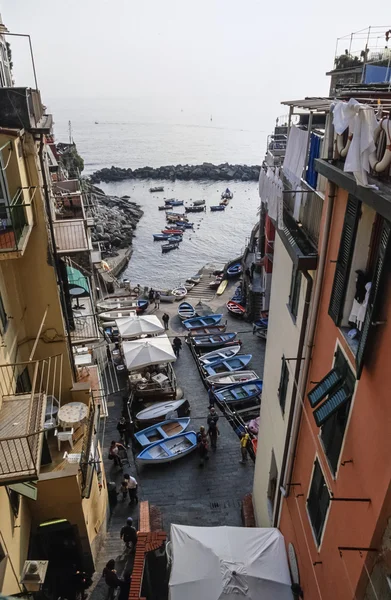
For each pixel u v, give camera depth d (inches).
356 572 252.4
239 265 1758.1
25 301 493.7
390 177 217.0
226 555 429.7
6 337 438.3
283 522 466.3
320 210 338.0
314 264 337.4
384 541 225.8
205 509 650.2
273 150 627.5
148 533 499.8
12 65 689.0
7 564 351.9
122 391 949.8
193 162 5241.1
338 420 296.8
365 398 248.7
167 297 1503.4
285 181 429.7
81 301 722.8
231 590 397.1
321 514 337.7
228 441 799.1
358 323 270.5
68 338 540.7
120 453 757.9
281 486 458.9
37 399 370.6
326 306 322.0
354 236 258.2
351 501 266.4
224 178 4301.2
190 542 453.4
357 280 267.3
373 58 704.4
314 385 350.9
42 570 383.2
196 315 1347.2
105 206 2930.6
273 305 522.3
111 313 1264.8
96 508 550.3
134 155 5708.7
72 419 491.5
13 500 395.2
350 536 266.7
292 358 395.9
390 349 217.2
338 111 239.8
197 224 2810.0
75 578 495.8
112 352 1079.0
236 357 1080.8
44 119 548.7
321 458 331.9
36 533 466.0
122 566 538.9
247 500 645.3
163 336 1059.9
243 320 1337.4
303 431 387.2
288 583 412.5
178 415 879.7
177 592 410.0
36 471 301.4
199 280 1713.8
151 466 737.0
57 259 502.6
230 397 925.2
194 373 1038.4
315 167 300.7
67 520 472.1
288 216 425.1
